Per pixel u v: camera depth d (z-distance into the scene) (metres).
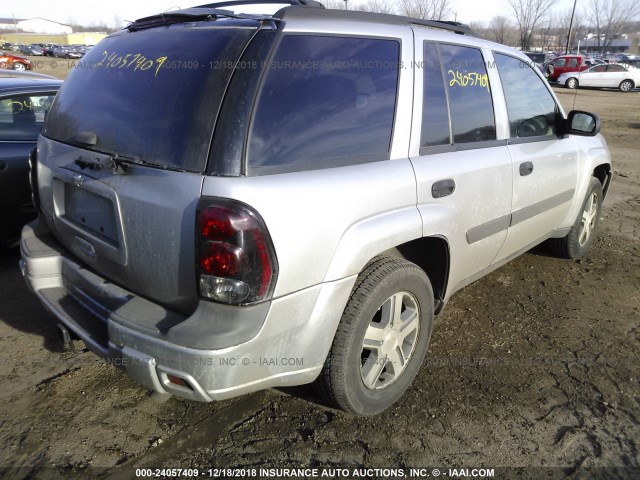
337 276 2.30
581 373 3.20
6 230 4.38
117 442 2.57
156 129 2.21
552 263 4.87
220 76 2.12
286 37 2.25
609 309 4.02
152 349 2.08
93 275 2.57
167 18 2.60
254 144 2.09
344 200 2.30
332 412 2.81
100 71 2.65
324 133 2.34
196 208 2.02
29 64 27.03
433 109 2.88
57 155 2.73
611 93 25.58
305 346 2.30
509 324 3.75
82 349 2.80
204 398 2.10
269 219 2.04
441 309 3.21
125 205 2.25
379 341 2.68
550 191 3.97
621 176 8.85
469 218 3.09
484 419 2.79
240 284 2.00
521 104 3.68
